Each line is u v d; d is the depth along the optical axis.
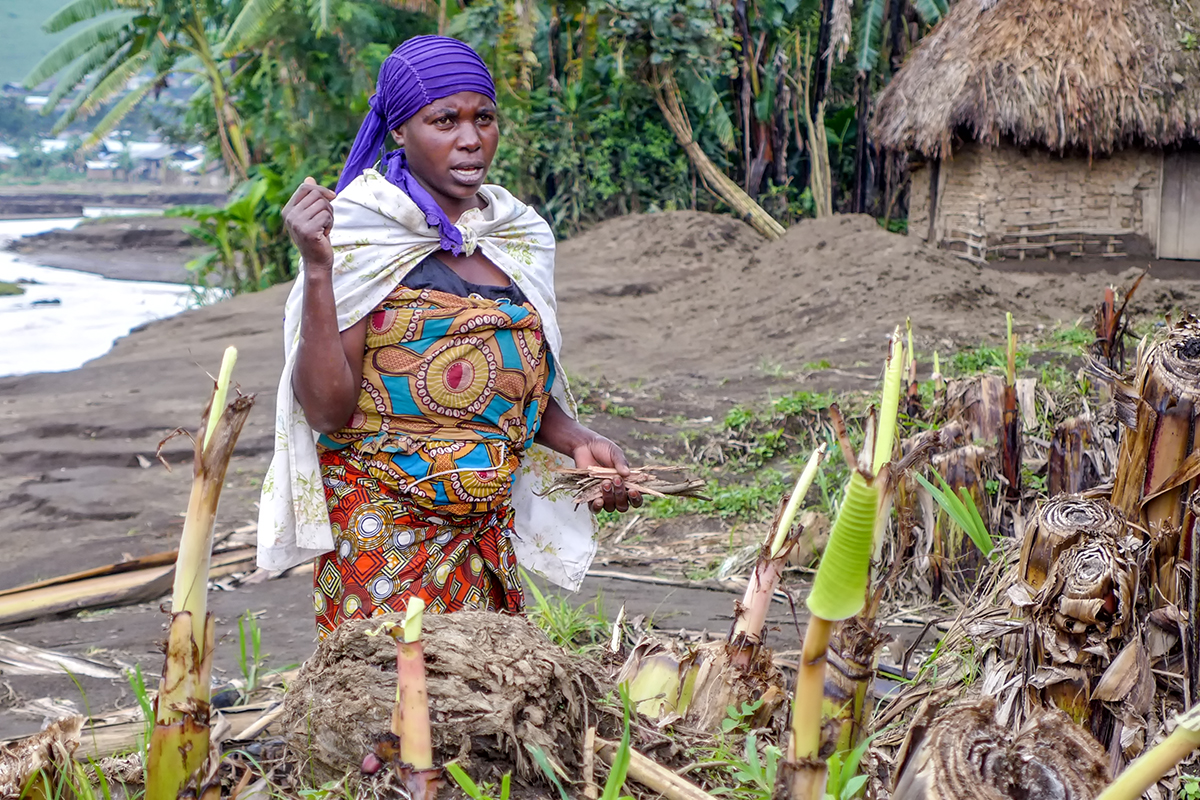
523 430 2.61
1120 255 14.04
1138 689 2.25
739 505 5.87
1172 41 13.34
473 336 2.44
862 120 18.39
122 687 3.72
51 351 14.44
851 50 18.50
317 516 2.45
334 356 2.30
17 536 6.12
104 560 5.57
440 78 2.46
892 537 4.29
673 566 5.14
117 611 4.90
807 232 13.66
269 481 2.46
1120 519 2.39
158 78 19.62
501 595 2.61
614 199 17.83
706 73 17.16
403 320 2.42
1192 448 2.36
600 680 2.26
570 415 2.81
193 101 20.55
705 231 15.56
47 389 10.09
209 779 1.55
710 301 12.83
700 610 4.33
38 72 19.45
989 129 13.27
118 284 24.09
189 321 13.78
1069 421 3.91
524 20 15.94
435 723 1.94
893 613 4.15
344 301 2.38
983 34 13.69
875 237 12.73
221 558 5.43
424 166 2.51
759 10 17.77
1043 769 1.57
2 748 2.09
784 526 2.38
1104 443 3.81
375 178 2.46
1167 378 2.36
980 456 4.22
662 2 16.19
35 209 52.56
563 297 13.36
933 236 15.01
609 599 4.50
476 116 2.51
